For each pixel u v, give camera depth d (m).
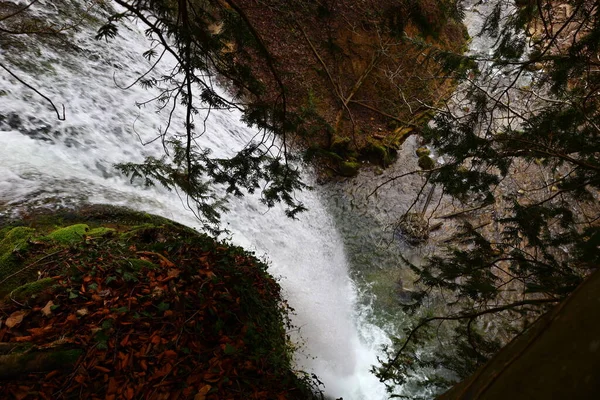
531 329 0.73
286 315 5.67
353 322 7.30
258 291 4.78
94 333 3.10
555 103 4.60
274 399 3.31
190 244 4.70
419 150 11.05
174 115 8.70
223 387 3.19
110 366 3.00
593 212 7.64
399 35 3.36
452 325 6.70
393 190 10.14
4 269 3.61
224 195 7.73
